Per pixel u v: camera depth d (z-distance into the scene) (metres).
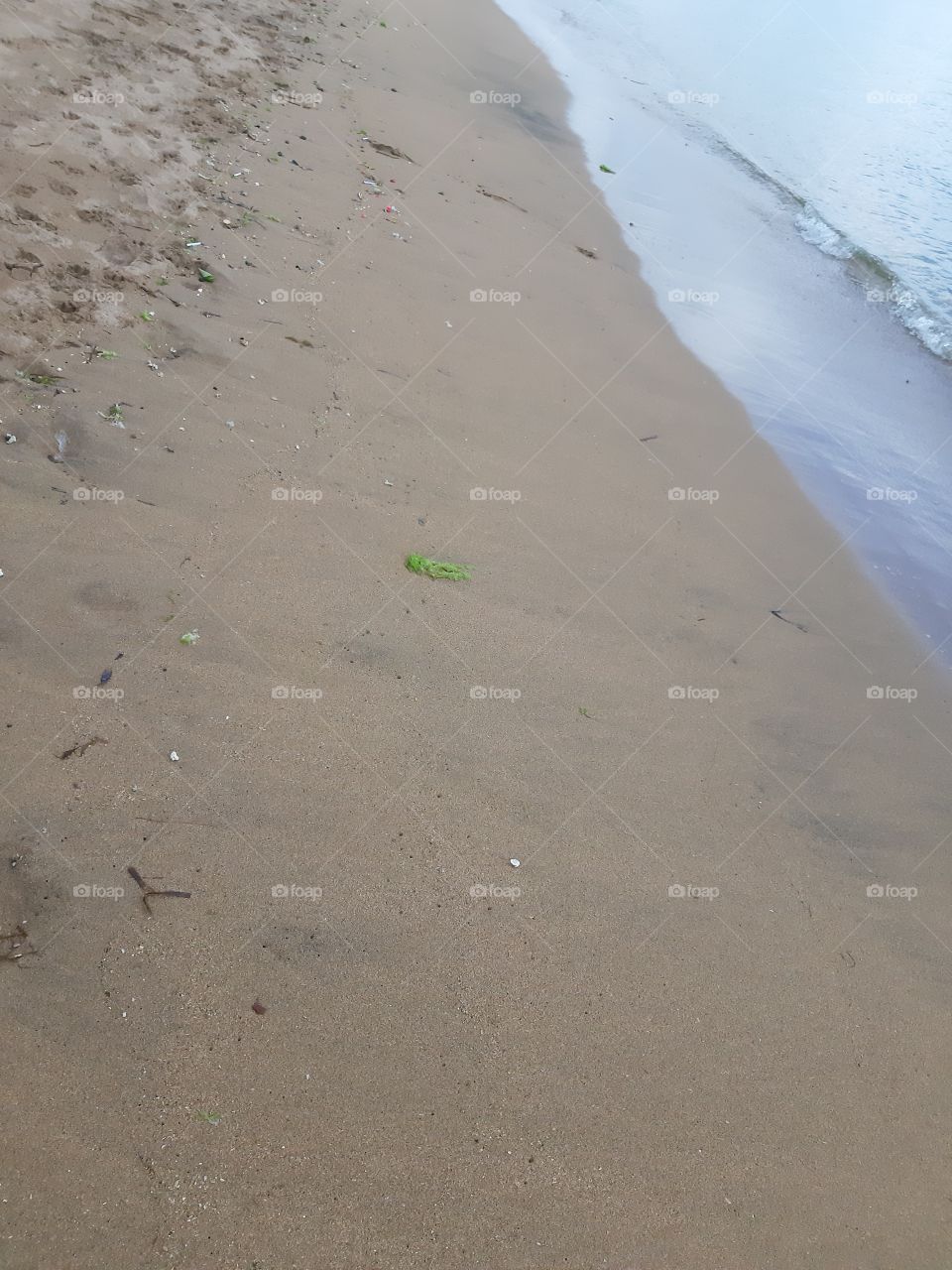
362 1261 2.39
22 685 3.34
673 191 10.80
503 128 10.66
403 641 4.12
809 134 13.76
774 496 6.21
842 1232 2.80
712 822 3.87
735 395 7.26
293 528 4.46
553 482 5.55
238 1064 2.64
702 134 12.81
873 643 5.20
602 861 3.54
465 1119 2.70
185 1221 2.34
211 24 9.51
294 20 10.91
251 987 2.81
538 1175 2.65
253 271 6.21
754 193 11.40
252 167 7.41
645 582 5.04
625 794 3.83
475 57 12.50
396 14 12.66
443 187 8.65
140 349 5.15
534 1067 2.87
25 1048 2.52
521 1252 2.50
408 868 3.27
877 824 4.13
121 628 3.68
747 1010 3.24
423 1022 2.88
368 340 6.07
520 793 3.68
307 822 3.29
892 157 13.44
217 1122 2.52
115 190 6.22
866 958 3.57
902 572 5.89
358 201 7.68
